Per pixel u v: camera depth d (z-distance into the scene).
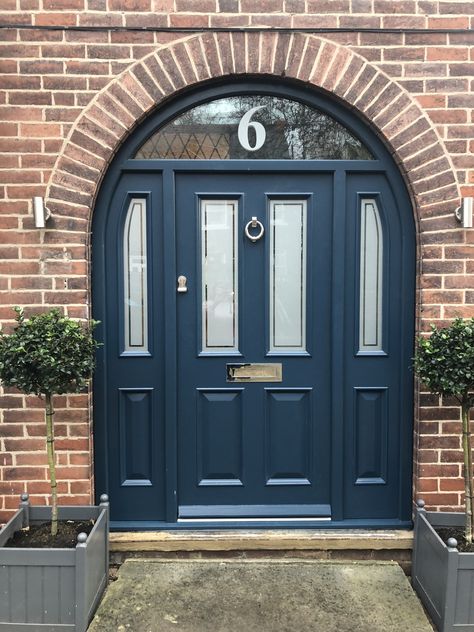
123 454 2.94
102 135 2.69
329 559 2.84
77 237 2.71
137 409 2.93
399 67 2.71
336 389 2.91
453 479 2.83
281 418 2.97
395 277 2.91
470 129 2.73
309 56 2.69
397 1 2.68
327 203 2.89
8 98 2.65
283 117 2.85
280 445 2.98
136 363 2.91
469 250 2.76
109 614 2.37
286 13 2.66
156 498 2.96
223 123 2.85
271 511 2.96
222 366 2.94
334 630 2.29
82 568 2.23
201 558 2.83
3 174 2.67
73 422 2.75
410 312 2.89
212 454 2.97
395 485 2.98
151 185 2.84
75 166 2.69
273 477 2.99
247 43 2.67
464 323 2.42
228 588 2.56
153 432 2.93
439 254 2.76
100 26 2.64
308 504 2.99
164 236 2.84
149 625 2.31
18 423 2.75
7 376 2.28
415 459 2.88
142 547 2.81
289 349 2.96
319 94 2.79
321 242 2.90
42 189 2.69
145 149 2.84
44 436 2.76
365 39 2.69
